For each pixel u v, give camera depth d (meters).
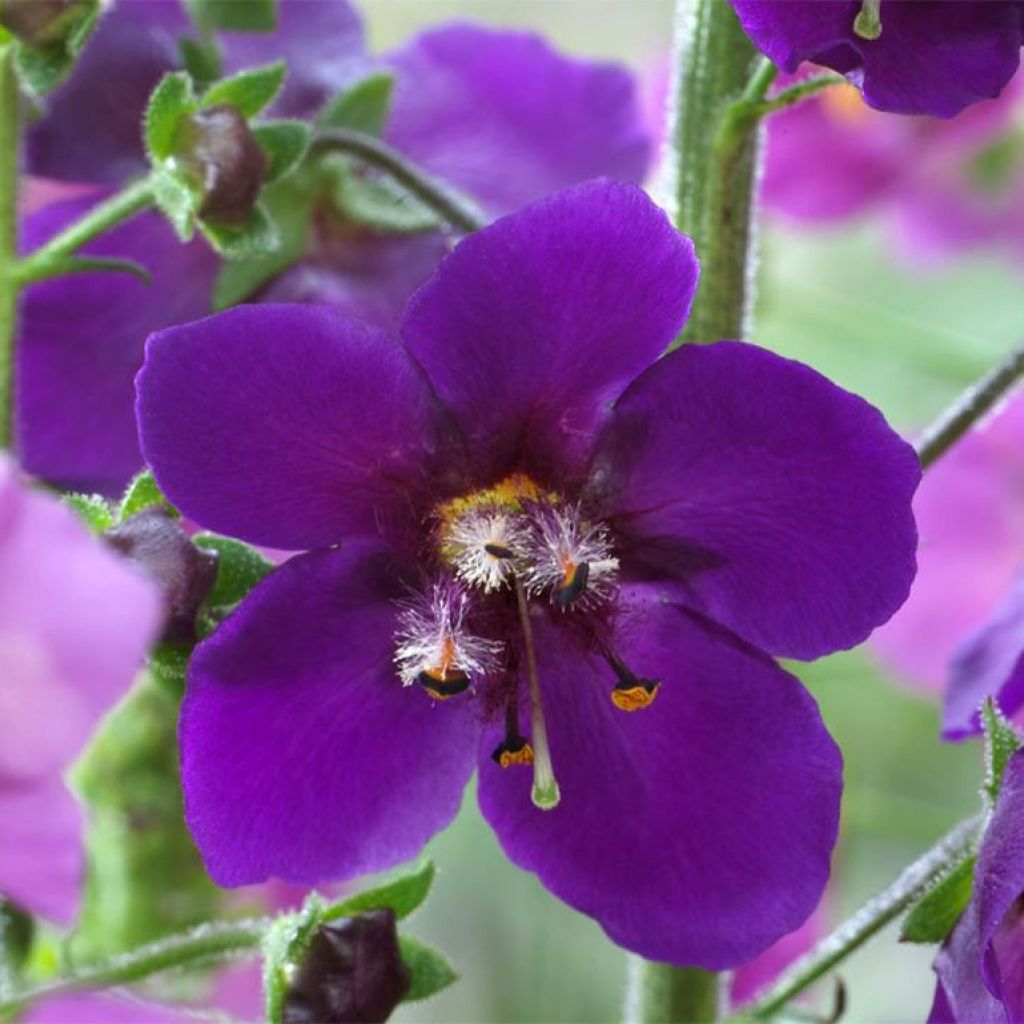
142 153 0.17
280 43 0.18
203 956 0.16
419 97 0.18
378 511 0.15
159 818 0.18
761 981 0.19
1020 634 0.16
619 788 0.15
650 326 0.15
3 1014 0.15
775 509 0.15
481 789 0.15
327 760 0.15
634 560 0.15
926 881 0.16
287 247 0.17
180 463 0.14
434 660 0.15
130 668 0.13
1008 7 0.15
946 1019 0.15
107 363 0.17
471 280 0.15
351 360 0.15
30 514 0.13
